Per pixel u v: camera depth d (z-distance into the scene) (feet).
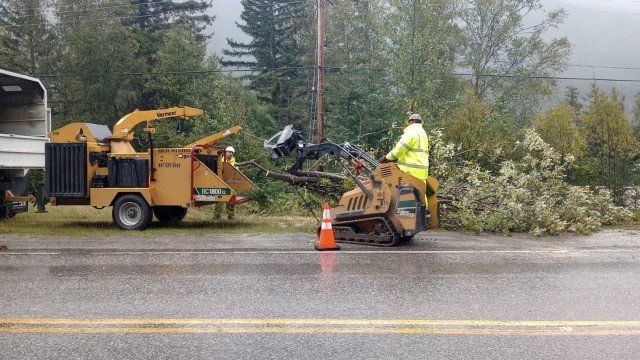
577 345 15.35
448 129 61.41
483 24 129.80
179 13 148.66
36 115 49.55
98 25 118.21
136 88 123.34
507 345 15.35
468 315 17.97
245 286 21.61
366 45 124.57
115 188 39.19
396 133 76.18
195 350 14.99
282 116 146.30
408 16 95.40
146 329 16.66
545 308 18.76
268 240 33.65
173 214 44.88
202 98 106.32
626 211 44.16
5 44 123.75
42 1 123.34
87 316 17.92
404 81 93.86
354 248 30.53
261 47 164.25
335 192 43.21
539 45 127.85
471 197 39.29
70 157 39.52
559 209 39.63
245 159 63.26
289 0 160.35
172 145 90.07
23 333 16.38
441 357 14.49
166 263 26.23
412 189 30.73
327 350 14.97
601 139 57.98
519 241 33.55
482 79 128.26
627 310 18.57
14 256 28.27
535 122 66.54
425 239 34.14
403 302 19.38
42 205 44.09
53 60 122.52
